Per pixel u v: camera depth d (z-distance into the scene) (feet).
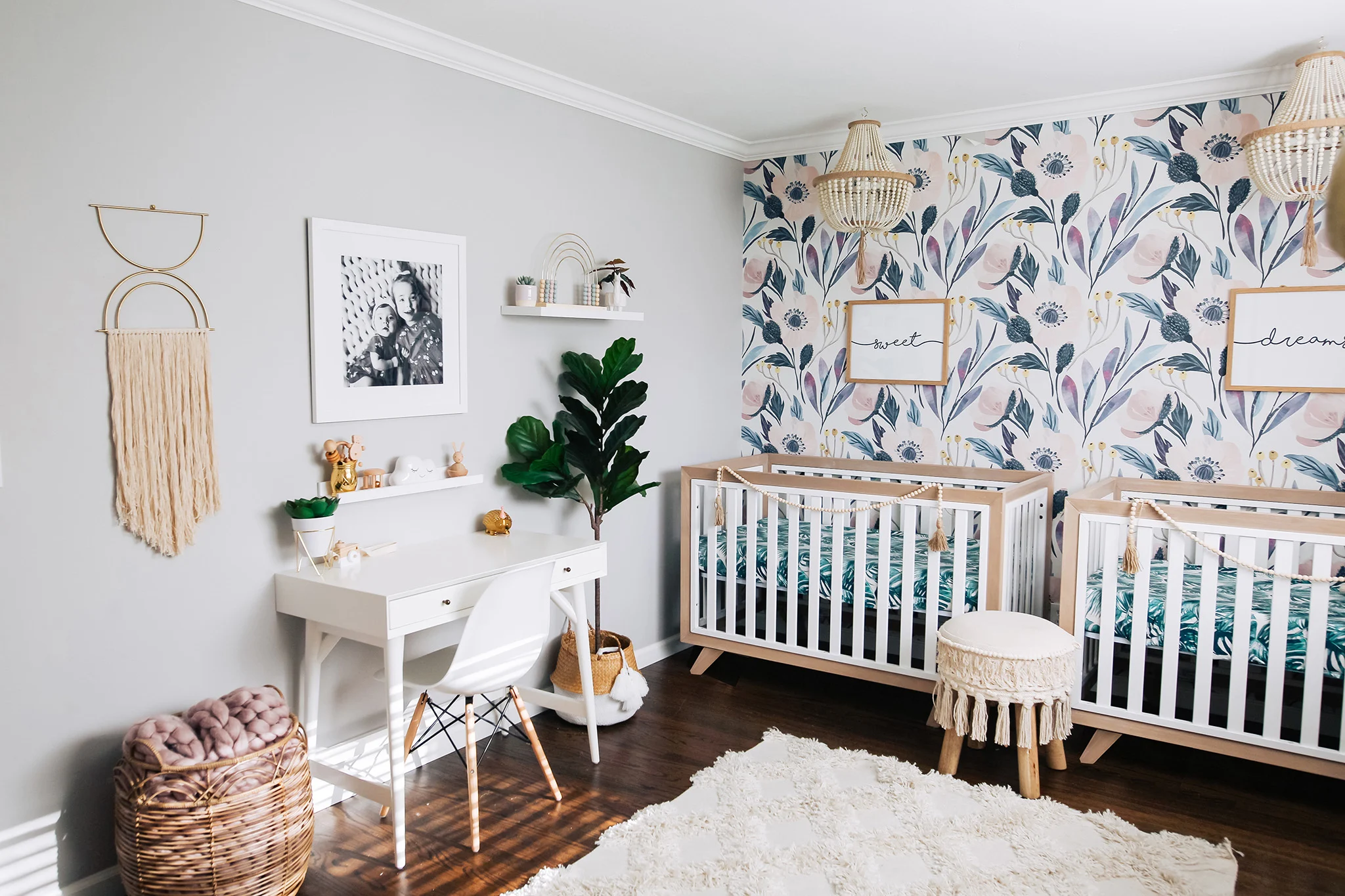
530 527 11.24
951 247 13.08
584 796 9.21
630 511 12.84
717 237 14.32
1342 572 10.64
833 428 14.34
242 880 6.94
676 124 12.96
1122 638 9.98
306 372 8.67
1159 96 11.33
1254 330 11.08
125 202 7.29
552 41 9.70
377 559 9.11
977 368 13.01
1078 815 8.70
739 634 12.66
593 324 11.97
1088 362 12.20
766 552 12.27
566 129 11.37
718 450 14.67
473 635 8.07
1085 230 12.09
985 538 10.44
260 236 8.23
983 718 9.20
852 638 12.12
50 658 7.06
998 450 12.95
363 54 8.99
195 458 7.82
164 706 7.78
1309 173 9.68
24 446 6.83
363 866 8.00
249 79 8.07
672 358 13.48
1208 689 9.29
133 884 6.89
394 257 9.32
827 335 14.25
